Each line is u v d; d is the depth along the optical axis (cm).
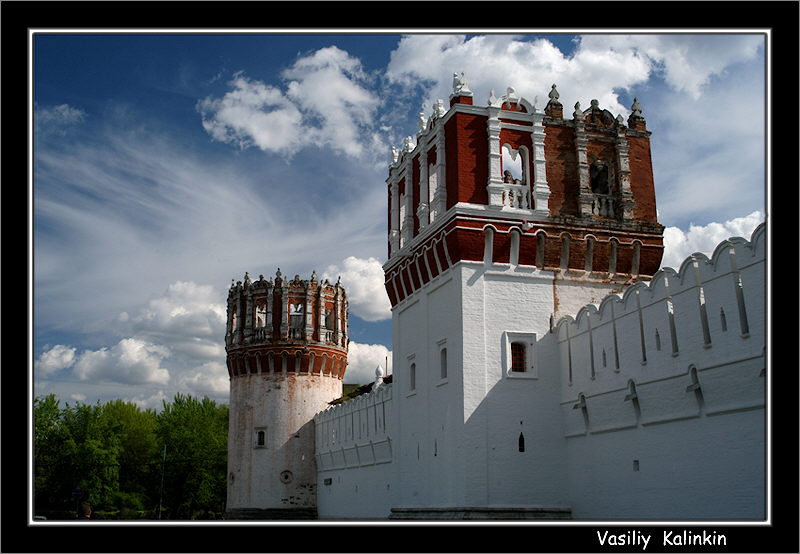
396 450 4666
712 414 2800
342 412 6681
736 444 2675
